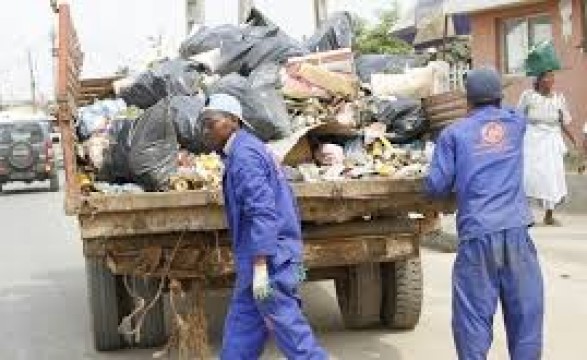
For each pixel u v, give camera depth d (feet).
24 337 27.14
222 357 17.54
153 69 26.11
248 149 16.83
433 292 29.84
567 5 56.90
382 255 21.95
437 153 18.70
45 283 36.73
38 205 76.95
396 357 22.44
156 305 23.58
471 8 62.34
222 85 22.90
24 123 92.63
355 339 24.29
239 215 17.03
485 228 17.99
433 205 21.21
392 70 27.25
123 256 20.76
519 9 60.90
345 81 24.94
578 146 52.39
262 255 16.60
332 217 20.76
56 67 21.90
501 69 63.05
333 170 21.56
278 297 16.92
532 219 18.56
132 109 24.66
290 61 25.63
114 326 23.65
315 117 23.62
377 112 24.41
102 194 19.79
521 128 18.74
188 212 19.89
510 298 18.33
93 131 24.22
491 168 18.22
